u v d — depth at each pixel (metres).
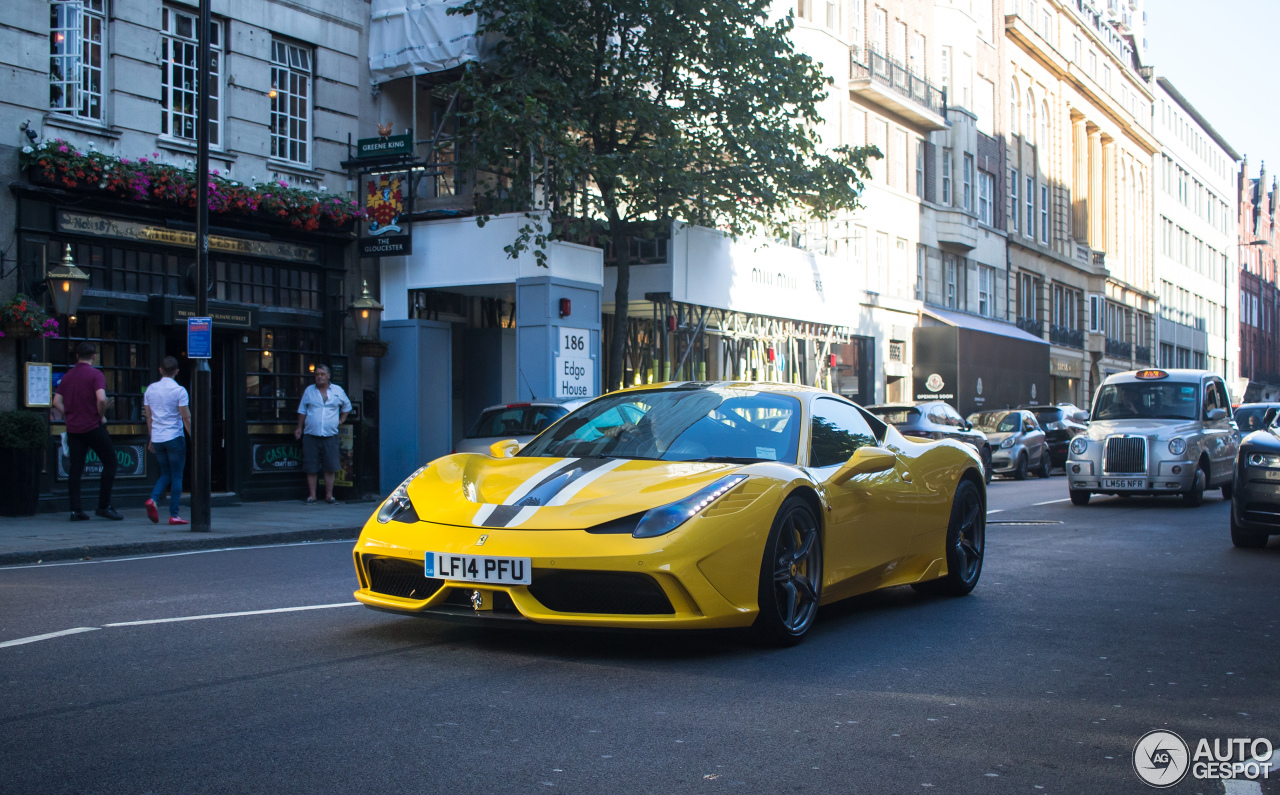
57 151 12.62
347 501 15.46
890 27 34.47
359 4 17.03
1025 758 3.68
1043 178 47.66
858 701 4.35
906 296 34.41
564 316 16.52
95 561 8.93
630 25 16.25
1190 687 4.77
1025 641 5.68
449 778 3.33
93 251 13.30
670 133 16.30
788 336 24.70
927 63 36.91
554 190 15.81
